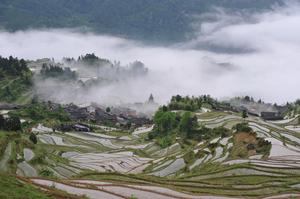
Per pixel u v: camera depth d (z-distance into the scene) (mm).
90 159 182875
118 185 83000
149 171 150125
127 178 103688
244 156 150750
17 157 135875
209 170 133750
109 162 173250
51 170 133375
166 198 76875
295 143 172625
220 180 113938
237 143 169000
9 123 195250
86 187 77188
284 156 144750
